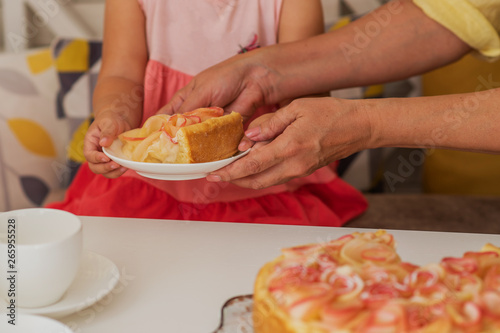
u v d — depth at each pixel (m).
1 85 1.47
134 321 0.48
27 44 1.75
